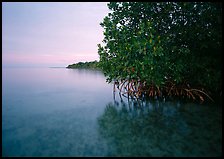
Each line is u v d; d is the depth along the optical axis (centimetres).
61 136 811
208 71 1189
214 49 1215
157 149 681
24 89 2209
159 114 1098
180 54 1245
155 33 1263
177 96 1383
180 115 1055
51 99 1619
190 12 1181
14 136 811
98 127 920
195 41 1220
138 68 1240
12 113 1172
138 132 844
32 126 936
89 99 1612
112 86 2480
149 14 1274
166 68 1227
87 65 9638
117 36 1255
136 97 1435
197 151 655
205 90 1312
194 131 827
